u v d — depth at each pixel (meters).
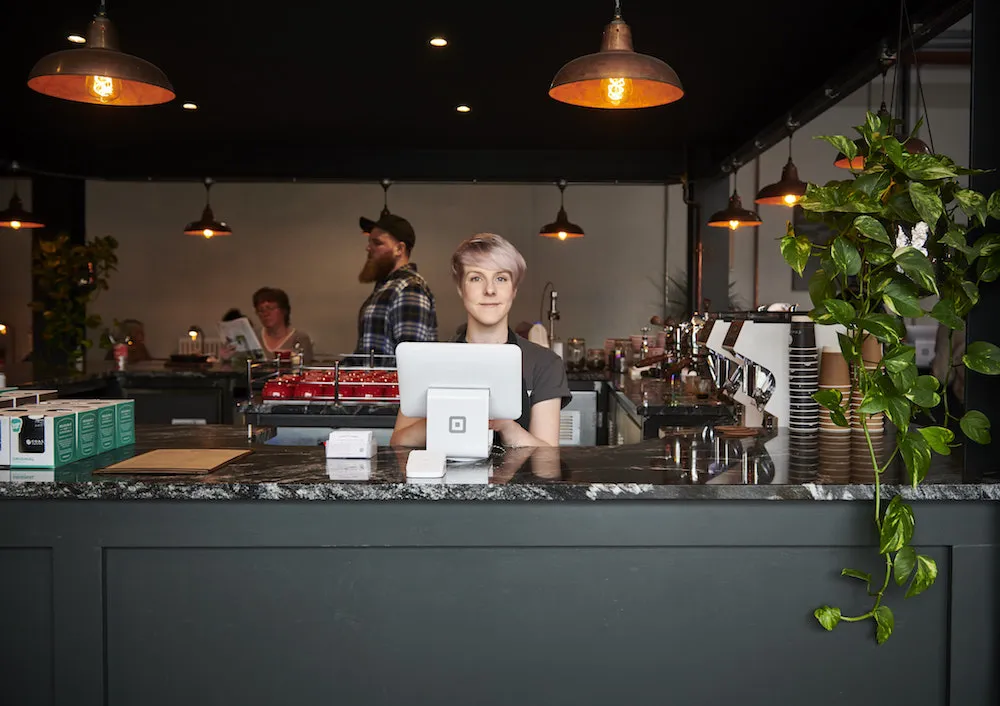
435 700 2.17
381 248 4.91
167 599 2.14
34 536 2.12
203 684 2.15
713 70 5.06
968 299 2.12
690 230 7.63
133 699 2.15
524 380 2.82
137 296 9.99
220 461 2.30
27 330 10.08
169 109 6.09
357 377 4.38
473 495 2.10
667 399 4.37
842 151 2.06
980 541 2.16
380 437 4.27
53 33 4.43
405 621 2.16
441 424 2.38
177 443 2.73
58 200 7.54
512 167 7.55
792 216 9.09
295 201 9.98
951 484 2.12
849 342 2.08
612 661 2.17
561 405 2.88
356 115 6.28
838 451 2.60
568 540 2.14
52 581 2.13
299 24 4.32
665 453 2.55
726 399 4.10
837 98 4.63
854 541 2.16
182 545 2.12
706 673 2.18
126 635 2.14
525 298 10.02
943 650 2.20
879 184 2.00
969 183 2.20
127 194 9.95
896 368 2.00
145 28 4.38
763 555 2.17
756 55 4.76
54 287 7.12
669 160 7.54
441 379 2.38
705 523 2.14
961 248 2.02
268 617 2.15
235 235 10.00
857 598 2.18
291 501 2.13
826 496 2.12
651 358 5.09
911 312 1.98
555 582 2.16
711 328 3.51
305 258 10.00
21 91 5.59
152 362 7.14
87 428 2.41
